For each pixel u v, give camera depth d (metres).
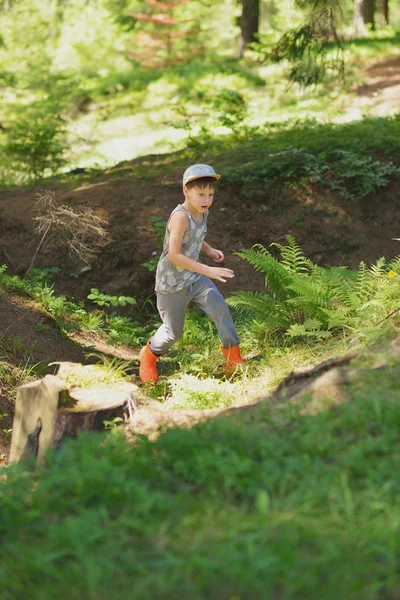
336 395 3.86
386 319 5.24
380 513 2.73
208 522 2.82
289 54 12.33
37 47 25.80
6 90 22.09
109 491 3.06
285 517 2.75
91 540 2.75
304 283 6.31
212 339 7.57
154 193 10.33
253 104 18.03
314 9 11.82
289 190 10.27
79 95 21.69
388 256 9.68
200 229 5.79
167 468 3.35
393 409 3.34
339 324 6.03
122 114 20.25
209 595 2.47
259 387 5.62
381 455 3.09
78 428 4.17
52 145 13.48
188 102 19.80
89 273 9.44
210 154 11.66
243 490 3.03
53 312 7.80
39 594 2.56
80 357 7.24
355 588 2.39
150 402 4.57
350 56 19.73
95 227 8.61
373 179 10.20
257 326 7.14
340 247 9.76
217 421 3.71
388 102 16.09
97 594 2.52
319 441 3.28
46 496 3.16
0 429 5.78
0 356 6.51
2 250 9.71
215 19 27.33
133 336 8.17
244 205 10.15
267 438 3.41
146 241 9.56
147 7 27.73
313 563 2.49
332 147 10.91
